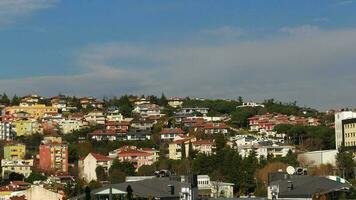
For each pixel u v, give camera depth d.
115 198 158.00
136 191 159.75
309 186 159.50
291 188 160.50
